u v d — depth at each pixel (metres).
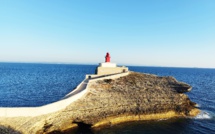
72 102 26.70
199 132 26.58
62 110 24.48
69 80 80.44
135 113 30.59
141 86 38.72
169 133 25.97
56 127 23.39
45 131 22.17
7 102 38.06
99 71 48.09
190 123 29.84
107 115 28.25
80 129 25.67
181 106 34.22
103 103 29.81
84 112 26.69
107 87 35.72
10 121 18.56
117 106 30.36
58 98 43.19
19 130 18.52
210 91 62.84
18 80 74.25
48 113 22.20
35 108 20.70
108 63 49.62
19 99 40.94
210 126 28.80
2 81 69.12
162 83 41.56
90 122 25.98
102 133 24.92
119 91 34.91
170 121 30.45
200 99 48.38
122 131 25.88
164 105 33.34
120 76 43.41
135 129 26.78
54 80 78.94
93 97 30.47
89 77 46.84
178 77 123.88
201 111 36.34
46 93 48.38
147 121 30.00
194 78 119.75
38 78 85.31
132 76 45.25
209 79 115.44
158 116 31.41
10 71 128.88
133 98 33.38
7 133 17.47
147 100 33.47
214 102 45.03
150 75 48.75
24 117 19.67
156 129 27.12
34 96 44.41
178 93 37.56
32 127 19.95
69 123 25.33
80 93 29.09
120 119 29.22
